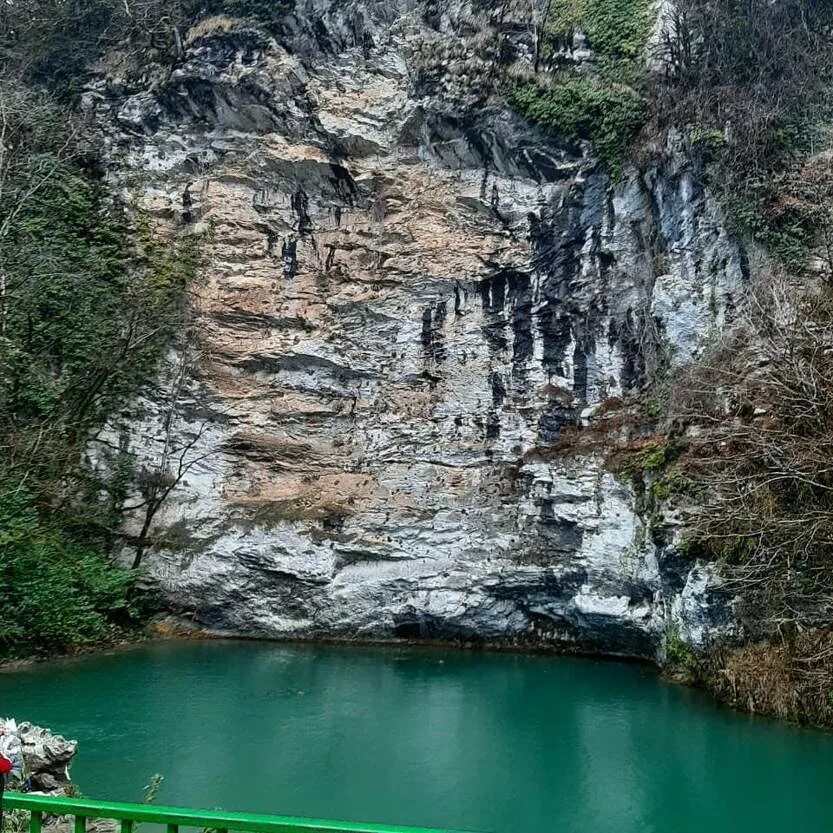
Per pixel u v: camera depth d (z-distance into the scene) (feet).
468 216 49.44
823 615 30.68
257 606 47.39
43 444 43.39
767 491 32.40
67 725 30.04
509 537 45.16
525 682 37.52
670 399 40.91
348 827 9.69
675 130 43.96
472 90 49.06
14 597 39.27
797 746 28.22
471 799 24.20
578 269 46.52
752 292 37.86
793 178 41.29
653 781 25.50
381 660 42.04
